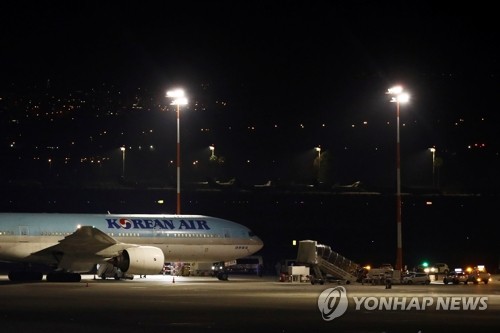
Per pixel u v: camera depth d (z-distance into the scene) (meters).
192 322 39.88
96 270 86.31
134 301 51.72
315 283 76.50
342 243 143.25
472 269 86.44
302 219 152.12
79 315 42.88
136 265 72.75
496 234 150.12
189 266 88.31
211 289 64.50
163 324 38.94
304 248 76.56
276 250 135.75
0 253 72.44
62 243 71.50
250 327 38.06
